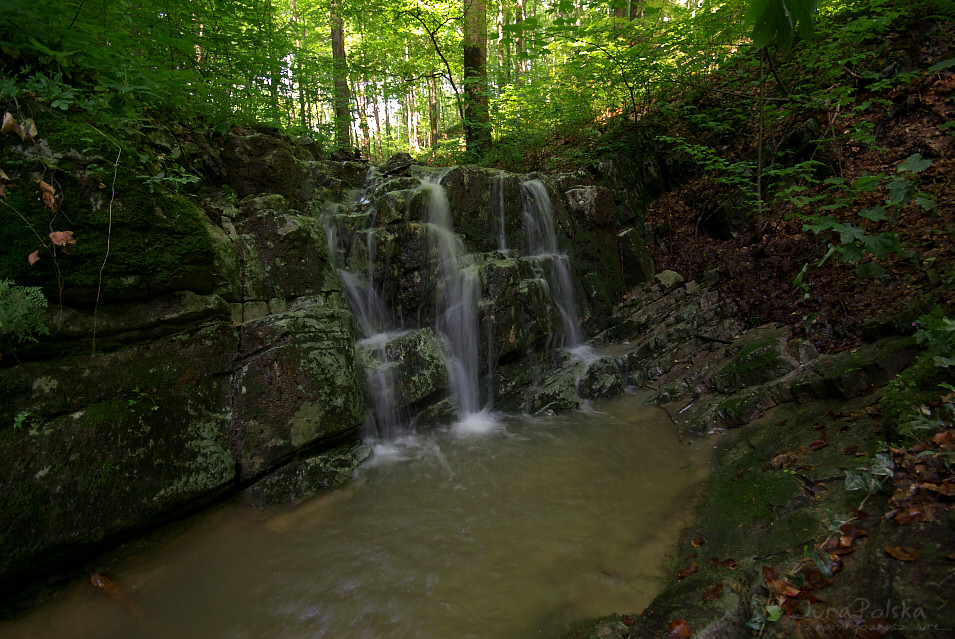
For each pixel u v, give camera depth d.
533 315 6.02
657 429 4.77
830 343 4.36
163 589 3.01
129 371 3.40
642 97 8.79
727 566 2.55
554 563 3.06
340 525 3.62
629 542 3.18
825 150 6.36
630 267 7.78
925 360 3.05
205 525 3.60
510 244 6.68
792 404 4.05
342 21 11.03
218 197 4.95
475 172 6.51
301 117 8.66
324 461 4.17
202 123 5.39
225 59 6.19
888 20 5.71
